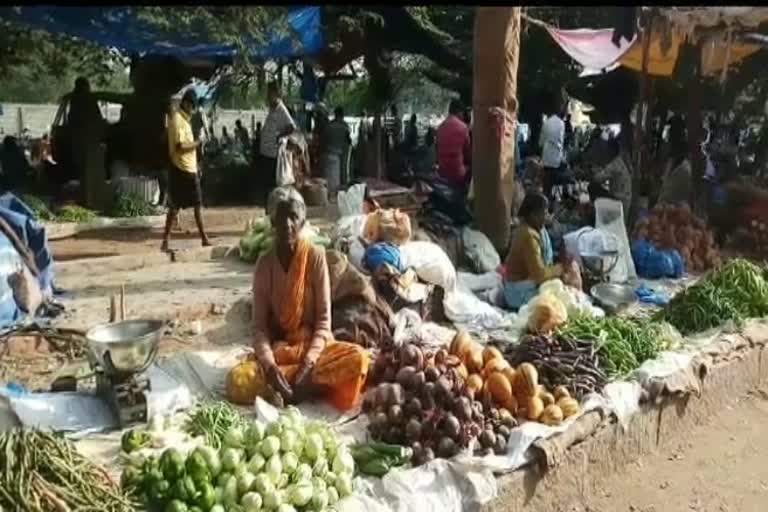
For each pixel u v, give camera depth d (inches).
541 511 185.3
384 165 668.1
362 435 184.1
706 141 631.2
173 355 229.5
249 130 915.4
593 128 872.3
